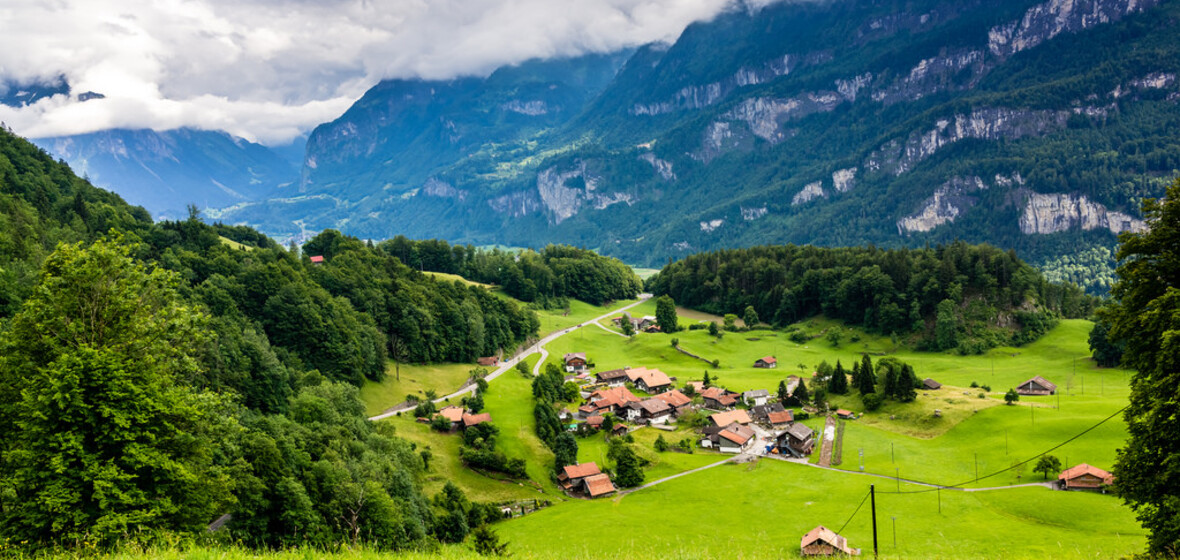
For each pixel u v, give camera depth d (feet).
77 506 109.50
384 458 301.02
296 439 267.18
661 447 446.60
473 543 250.78
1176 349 112.27
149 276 135.74
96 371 113.29
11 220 433.07
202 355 318.65
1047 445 383.86
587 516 334.24
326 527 221.46
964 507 319.68
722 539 293.23
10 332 121.39
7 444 115.14
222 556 84.48
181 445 129.70
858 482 368.89
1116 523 283.18
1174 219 124.26
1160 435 116.57
